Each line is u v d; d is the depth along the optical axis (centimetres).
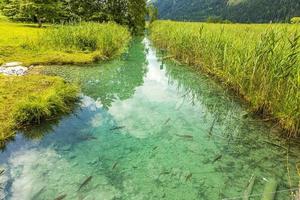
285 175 471
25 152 525
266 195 409
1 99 723
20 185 428
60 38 1539
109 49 1522
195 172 475
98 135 602
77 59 1327
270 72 681
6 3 3375
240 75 825
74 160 502
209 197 412
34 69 1133
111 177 456
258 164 505
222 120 711
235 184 445
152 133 621
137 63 1461
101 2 3241
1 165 480
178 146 566
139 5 3447
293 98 589
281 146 576
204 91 962
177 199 407
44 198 402
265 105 704
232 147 569
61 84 879
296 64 620
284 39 691
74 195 410
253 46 805
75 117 697
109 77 1139
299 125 598
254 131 646
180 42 1448
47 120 662
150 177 459
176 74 1211
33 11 2742
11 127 593
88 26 1694
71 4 3219
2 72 1009
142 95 909
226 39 1054
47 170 468
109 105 798
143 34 3872
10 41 1639
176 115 735
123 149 547
